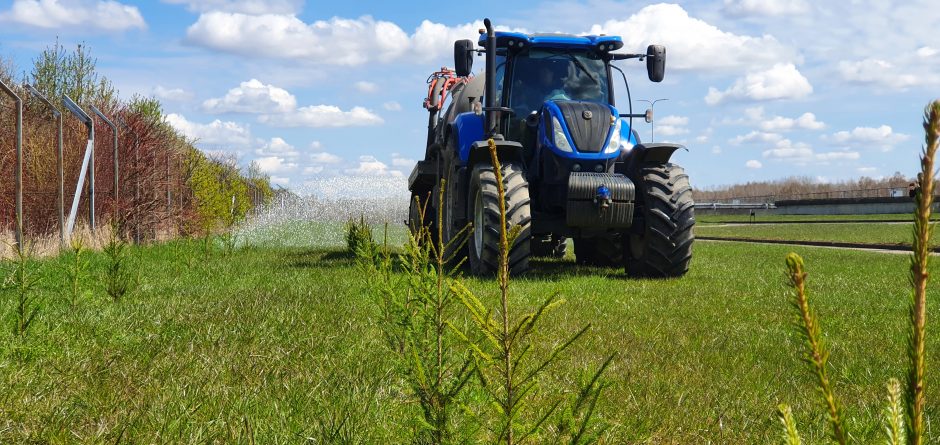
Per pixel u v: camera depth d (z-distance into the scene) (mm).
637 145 9703
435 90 13672
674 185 9555
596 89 10281
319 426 2949
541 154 9781
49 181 13586
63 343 4379
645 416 3234
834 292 8266
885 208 45656
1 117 14062
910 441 819
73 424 2986
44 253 10562
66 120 15008
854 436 2979
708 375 4145
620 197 9070
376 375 3752
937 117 745
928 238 794
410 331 2805
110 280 6547
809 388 3916
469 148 10188
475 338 3893
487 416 2953
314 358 4191
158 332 4934
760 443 2971
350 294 6840
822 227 31281
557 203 9695
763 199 72688
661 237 9367
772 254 14922
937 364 4406
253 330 4953
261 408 3219
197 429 2893
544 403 3285
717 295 7695
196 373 3814
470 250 9945
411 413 3047
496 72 10352
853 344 5211
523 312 5941
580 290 7770
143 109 19297
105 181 14891
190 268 9570
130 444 2768
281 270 9555
